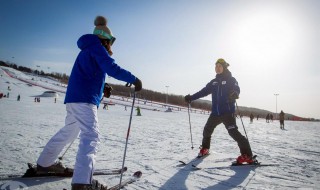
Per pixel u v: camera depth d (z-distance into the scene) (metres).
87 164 2.18
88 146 2.26
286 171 3.79
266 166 4.08
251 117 32.81
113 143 6.00
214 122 4.48
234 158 4.58
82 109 2.36
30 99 39.91
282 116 21.30
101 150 4.86
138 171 3.09
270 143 8.15
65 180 2.74
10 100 33.09
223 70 4.43
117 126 11.61
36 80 87.62
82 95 2.37
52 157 2.67
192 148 5.70
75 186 2.10
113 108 39.12
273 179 3.29
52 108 24.20
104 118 17.48
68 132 2.61
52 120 11.66
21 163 3.38
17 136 5.93
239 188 2.86
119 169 3.37
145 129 11.08
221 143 7.19
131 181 2.86
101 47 2.38
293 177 3.45
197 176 3.29
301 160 4.88
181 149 5.59
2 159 3.53
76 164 2.18
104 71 2.43
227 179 3.20
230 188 2.86
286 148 6.87
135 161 4.00
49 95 47.91
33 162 3.48
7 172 2.92
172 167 3.71
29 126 8.44
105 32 2.52
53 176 2.80
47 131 7.38
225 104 4.30
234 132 4.16
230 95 4.15
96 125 2.40
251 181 3.15
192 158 4.48
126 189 2.62
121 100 62.16
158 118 24.23
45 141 5.43
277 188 2.92
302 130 19.72
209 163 4.09
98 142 2.35
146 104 62.62
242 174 3.47
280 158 5.01
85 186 2.11
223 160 4.38
